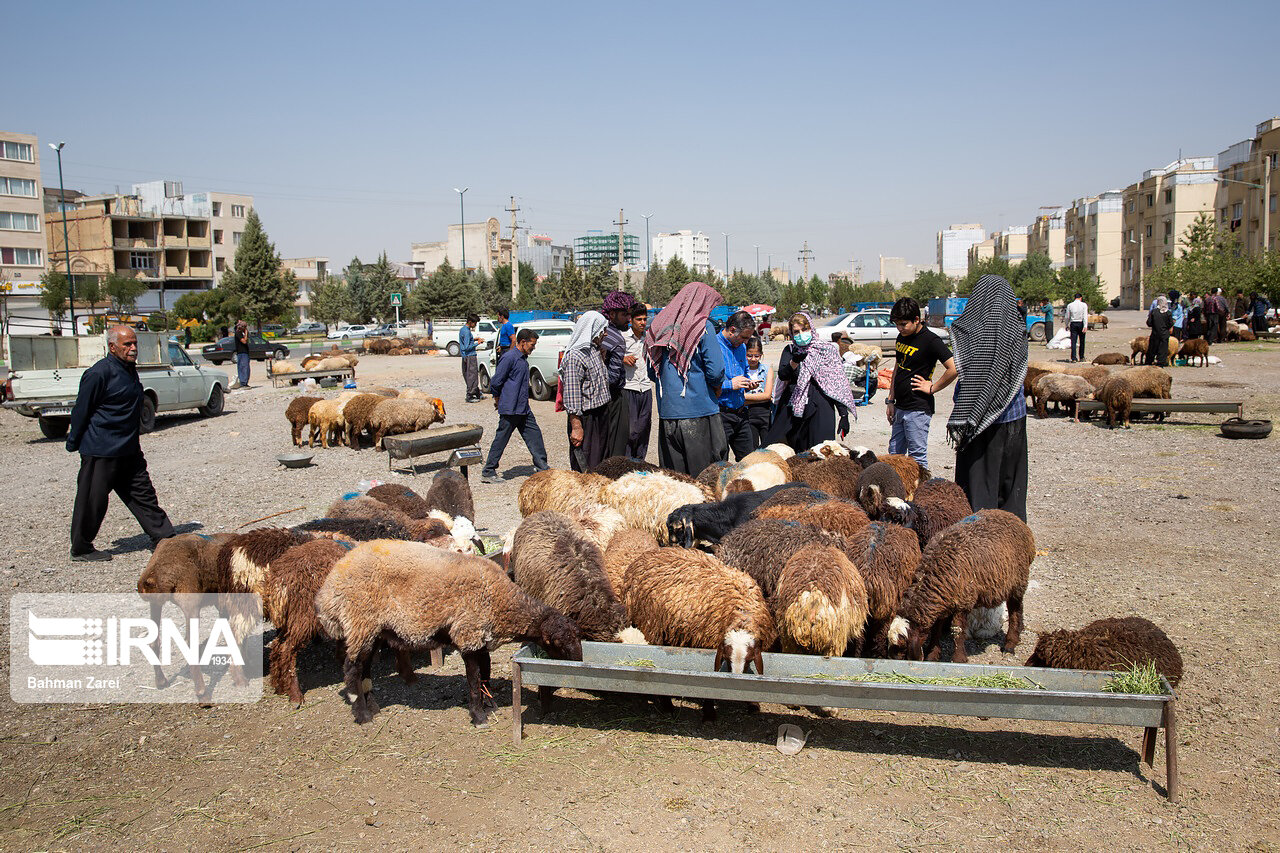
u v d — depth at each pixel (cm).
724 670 432
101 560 798
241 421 1802
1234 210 6869
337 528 559
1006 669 419
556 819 377
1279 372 2011
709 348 741
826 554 460
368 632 460
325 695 513
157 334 1780
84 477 775
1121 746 428
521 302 7125
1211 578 666
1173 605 612
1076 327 2436
